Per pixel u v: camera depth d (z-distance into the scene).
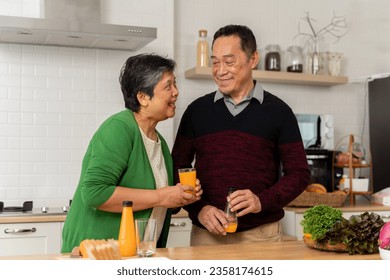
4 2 3.80
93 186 1.87
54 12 3.66
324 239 1.91
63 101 3.94
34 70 3.88
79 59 3.98
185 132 2.46
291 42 4.74
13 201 3.81
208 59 4.33
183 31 4.39
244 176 2.28
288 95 4.73
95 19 3.76
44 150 3.89
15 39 3.70
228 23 4.54
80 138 3.97
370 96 4.70
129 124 1.99
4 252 3.29
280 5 4.72
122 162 1.93
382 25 4.93
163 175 2.15
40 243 3.36
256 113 2.33
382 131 4.55
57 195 3.91
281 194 2.24
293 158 2.34
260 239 2.31
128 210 1.81
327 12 4.89
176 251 1.92
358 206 4.14
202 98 2.45
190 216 2.38
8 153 3.81
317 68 4.61
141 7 4.12
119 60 4.07
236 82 2.28
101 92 4.03
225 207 2.20
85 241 1.73
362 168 4.95
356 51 4.96
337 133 4.89
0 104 3.80
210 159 2.33
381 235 1.80
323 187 4.17
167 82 2.04
